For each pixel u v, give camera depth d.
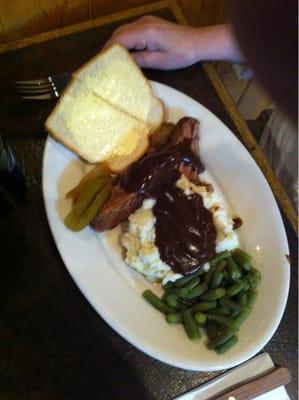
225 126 0.54
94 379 0.44
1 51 0.57
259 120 0.56
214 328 0.44
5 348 0.44
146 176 0.48
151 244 0.47
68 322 0.46
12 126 0.53
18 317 0.46
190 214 0.48
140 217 0.48
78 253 0.46
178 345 0.43
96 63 0.52
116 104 0.53
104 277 0.46
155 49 0.58
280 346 0.48
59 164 0.49
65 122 0.50
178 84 0.59
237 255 0.48
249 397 0.44
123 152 0.52
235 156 0.53
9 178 0.46
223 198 0.52
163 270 0.46
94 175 0.49
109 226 0.48
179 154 0.50
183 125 0.52
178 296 0.45
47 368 0.44
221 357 0.43
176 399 0.44
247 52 0.13
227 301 0.45
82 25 0.60
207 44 0.57
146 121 0.53
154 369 0.45
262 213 0.51
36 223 0.49
